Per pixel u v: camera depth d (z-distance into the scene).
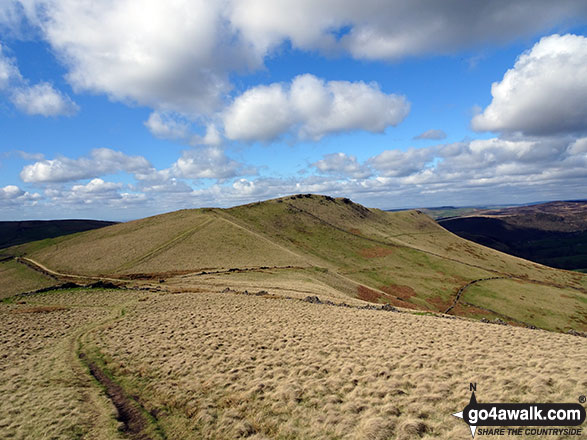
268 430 13.98
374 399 15.00
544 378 14.90
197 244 95.88
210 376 19.59
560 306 93.44
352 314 35.34
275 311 37.06
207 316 35.41
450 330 27.12
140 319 35.50
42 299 49.66
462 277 120.88
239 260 85.69
